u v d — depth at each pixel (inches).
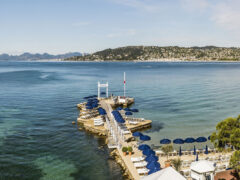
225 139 998.4
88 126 1733.5
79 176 1054.4
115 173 1080.2
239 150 895.7
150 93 3371.1
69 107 2479.1
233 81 4820.4
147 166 941.8
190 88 3823.8
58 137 1565.0
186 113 2218.3
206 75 6343.5
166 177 681.0
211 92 3400.6
